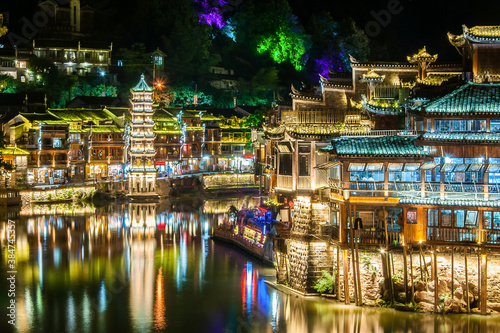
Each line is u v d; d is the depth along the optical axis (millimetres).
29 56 182000
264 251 77500
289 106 79062
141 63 199000
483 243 51312
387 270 54531
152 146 138750
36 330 55188
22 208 120188
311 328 52562
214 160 169750
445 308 52812
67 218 110312
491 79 57469
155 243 89875
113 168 152000
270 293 62562
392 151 53094
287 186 62656
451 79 59406
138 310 60156
